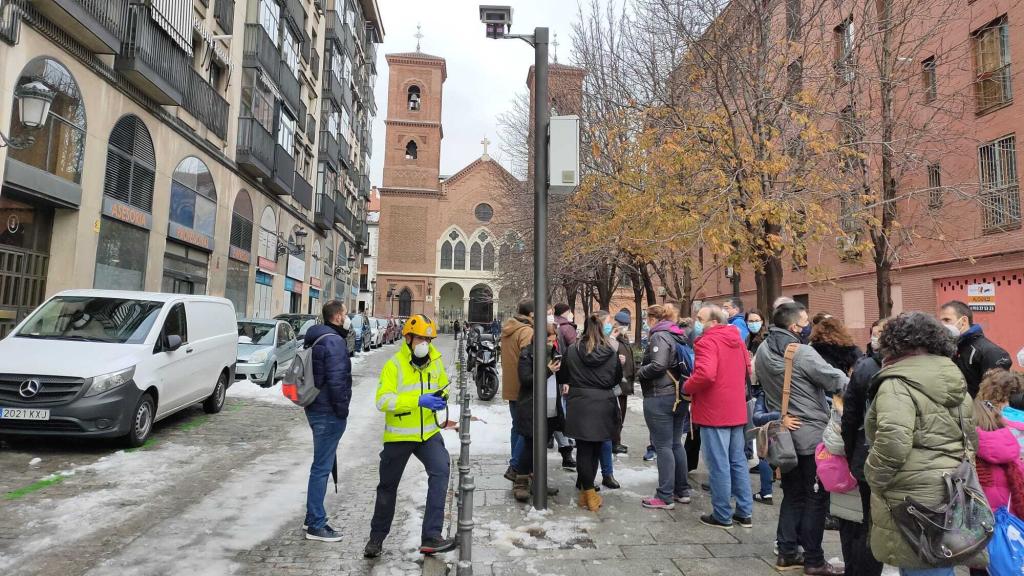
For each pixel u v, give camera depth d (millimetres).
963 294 14461
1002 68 12492
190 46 15797
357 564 4066
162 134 15055
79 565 3932
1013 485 3141
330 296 36188
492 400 12305
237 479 6148
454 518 5000
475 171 60406
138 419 7199
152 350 7586
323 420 4527
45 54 10781
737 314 7148
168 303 8398
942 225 13102
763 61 10352
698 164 10359
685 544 4492
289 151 25172
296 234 26844
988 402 3303
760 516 5211
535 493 5238
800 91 10273
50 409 6402
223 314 10219
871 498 2875
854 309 18828
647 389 5453
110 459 6652
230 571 3904
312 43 29219
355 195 44344
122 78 13188
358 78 42188
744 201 10055
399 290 58469
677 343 5613
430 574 3893
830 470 3535
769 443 3982
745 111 10594
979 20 13258
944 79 13109
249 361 12945
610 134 12938
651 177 11625
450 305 62344
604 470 6027
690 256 12148
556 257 20391
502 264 31594
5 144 8789
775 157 9594
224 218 19156
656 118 11422
